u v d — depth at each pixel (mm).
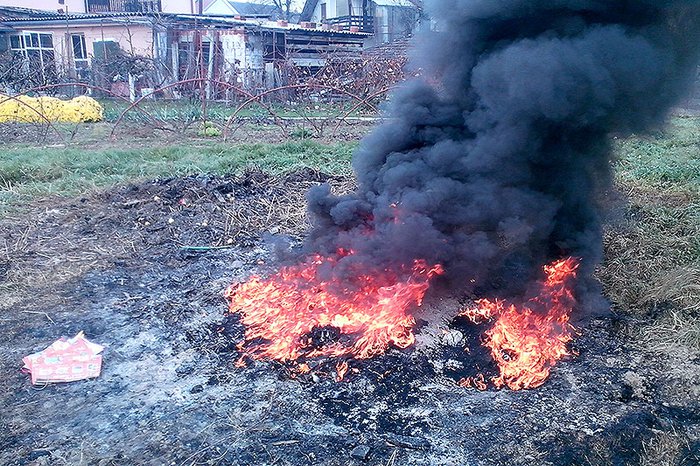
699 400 3693
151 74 20812
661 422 3494
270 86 21219
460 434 3357
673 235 6273
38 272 5355
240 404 3582
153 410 3529
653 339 4352
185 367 3967
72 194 7715
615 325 4559
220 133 13812
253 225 6672
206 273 5469
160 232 6422
